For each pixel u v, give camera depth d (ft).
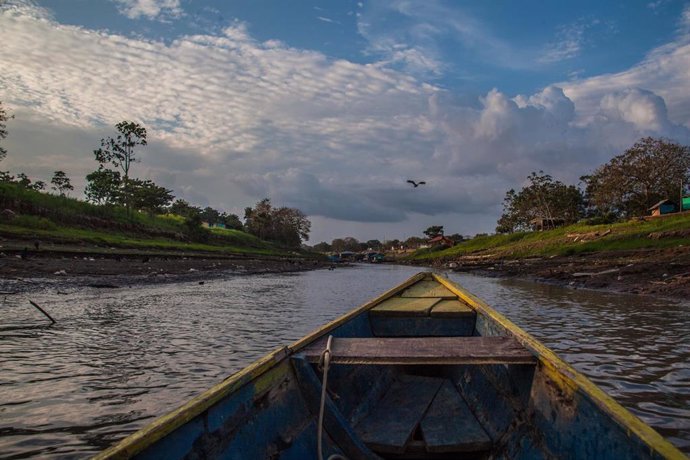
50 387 21.61
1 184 127.54
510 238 224.12
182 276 92.58
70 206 146.41
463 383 17.25
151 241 156.56
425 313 21.88
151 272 89.45
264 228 347.15
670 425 16.75
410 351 12.79
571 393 9.58
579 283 76.79
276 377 11.18
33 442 15.89
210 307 51.37
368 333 21.58
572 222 230.27
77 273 73.61
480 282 96.58
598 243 126.72
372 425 14.34
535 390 11.57
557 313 45.16
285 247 342.44
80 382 22.44
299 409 11.61
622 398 19.69
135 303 51.29
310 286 89.35
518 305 52.34
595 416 8.44
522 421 11.96
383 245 586.86
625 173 177.99
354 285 94.99
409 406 15.79
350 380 15.40
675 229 109.70
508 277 110.42
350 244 630.74
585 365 24.93
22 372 23.86
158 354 28.35
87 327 36.17
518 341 13.56
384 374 17.88
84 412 18.66
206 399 8.51
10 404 19.43
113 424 17.49
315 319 43.55
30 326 35.81
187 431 8.07
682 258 77.46
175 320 41.24
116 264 91.91
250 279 104.32
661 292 58.08
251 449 9.52
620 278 72.23
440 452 12.82
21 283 59.72
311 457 10.75
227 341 32.58
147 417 18.21
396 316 22.13
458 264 191.21
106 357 27.30
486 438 13.14
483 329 19.61
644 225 134.82
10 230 99.19
